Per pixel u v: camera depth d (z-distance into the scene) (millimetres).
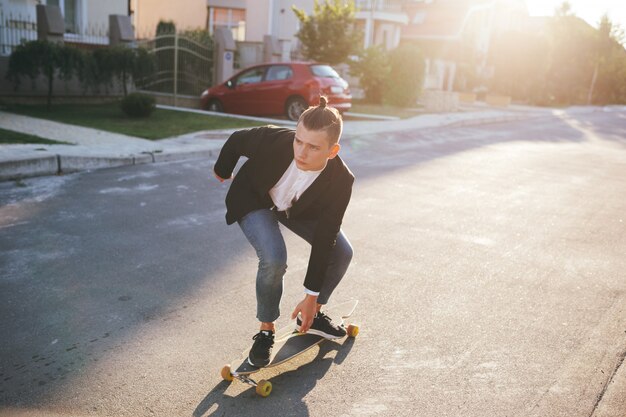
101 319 3311
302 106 14422
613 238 5504
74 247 4535
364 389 2686
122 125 11289
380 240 5109
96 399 2523
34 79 13695
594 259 4812
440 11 39188
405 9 40438
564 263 4676
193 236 4973
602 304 3816
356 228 5465
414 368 2893
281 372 2818
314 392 2648
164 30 21828
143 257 4391
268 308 2656
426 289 3980
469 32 38344
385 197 6875
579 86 40219
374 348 3100
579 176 9062
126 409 2461
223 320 3363
